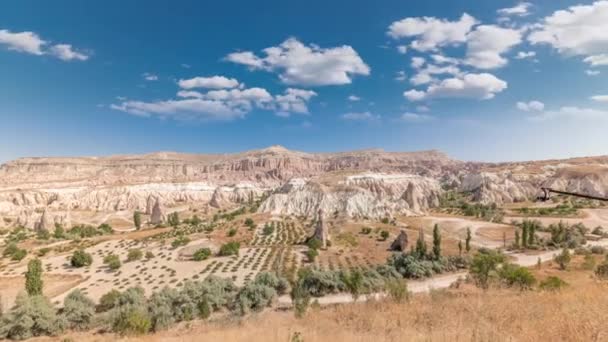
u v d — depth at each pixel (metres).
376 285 49.81
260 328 18.64
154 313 36.97
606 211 129.75
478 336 12.05
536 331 12.03
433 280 60.44
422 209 153.12
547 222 118.69
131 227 159.12
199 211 193.50
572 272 56.19
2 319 38.09
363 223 119.69
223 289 48.88
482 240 99.69
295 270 68.31
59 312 43.16
